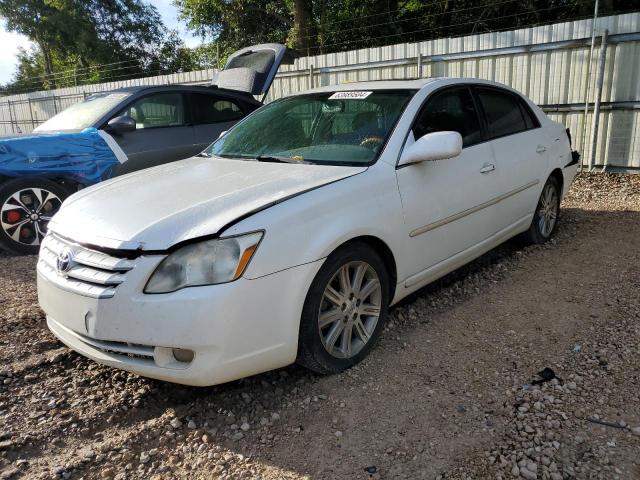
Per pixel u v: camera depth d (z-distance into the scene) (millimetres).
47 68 38469
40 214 5871
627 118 7988
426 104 3949
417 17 17891
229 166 3801
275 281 2758
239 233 2693
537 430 2641
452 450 2551
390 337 3660
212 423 2852
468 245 4156
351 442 2648
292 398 3023
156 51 38344
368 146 3633
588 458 2445
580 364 3193
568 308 3936
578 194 7539
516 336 3580
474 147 4223
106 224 2967
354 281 3232
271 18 22516
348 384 3119
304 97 4473
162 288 2648
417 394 2996
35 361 3465
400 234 3451
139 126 6598
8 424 2857
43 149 5809
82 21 35094
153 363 2709
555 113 8602
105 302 2707
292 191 3043
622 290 4164
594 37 7926
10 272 5207
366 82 4492
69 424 2863
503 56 8898
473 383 3074
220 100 7309
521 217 4879
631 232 5680
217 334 2611
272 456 2588
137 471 2529
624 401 2822
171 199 3139
